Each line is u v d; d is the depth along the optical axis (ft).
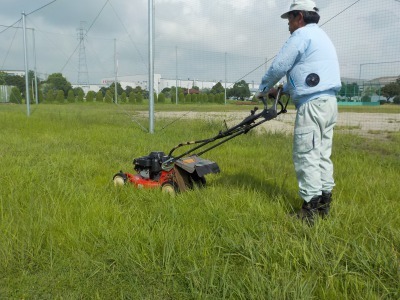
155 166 14.84
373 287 7.59
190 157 14.74
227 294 7.55
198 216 11.15
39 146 24.27
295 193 13.48
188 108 100.42
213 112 77.82
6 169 16.75
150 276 8.39
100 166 18.28
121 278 8.43
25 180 15.07
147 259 8.96
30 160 19.21
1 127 36.76
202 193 13.16
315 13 11.00
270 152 22.82
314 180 10.61
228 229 10.31
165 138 29.07
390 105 120.98
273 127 43.09
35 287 8.17
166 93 193.26
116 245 9.61
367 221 10.32
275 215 11.22
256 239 9.84
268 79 10.88
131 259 8.87
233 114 67.05
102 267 8.76
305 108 10.54
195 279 7.89
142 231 9.96
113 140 27.76
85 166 17.62
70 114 59.16
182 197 12.77
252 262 8.51
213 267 8.11
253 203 11.84
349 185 14.23
